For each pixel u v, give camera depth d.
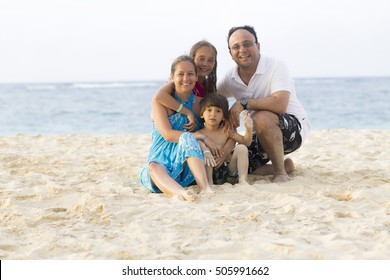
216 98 4.62
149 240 3.33
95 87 55.59
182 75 4.57
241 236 3.35
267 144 4.85
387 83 58.06
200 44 4.73
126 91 46.12
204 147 4.58
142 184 4.88
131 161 6.47
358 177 5.21
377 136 9.42
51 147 8.18
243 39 4.76
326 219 3.67
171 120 4.72
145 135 10.38
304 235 3.35
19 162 6.27
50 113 22.78
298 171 5.46
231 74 5.06
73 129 16.62
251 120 4.61
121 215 3.88
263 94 4.95
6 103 30.28
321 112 23.03
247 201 4.20
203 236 3.38
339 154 7.04
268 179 5.05
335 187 4.69
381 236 3.30
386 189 4.62
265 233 3.40
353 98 32.47
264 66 4.88
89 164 6.28
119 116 21.08
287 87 4.84
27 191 4.71
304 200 4.19
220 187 4.57
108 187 4.81
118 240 3.36
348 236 3.30
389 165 5.99
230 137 4.73
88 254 3.11
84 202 4.24
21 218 3.81
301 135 5.05
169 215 3.83
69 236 3.40
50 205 4.28
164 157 4.66
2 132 16.09
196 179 4.46
